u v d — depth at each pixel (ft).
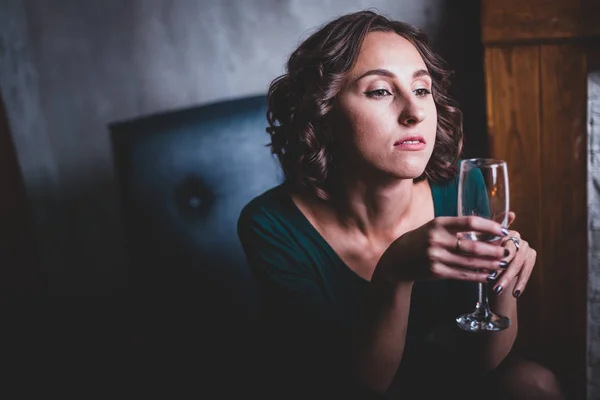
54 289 7.22
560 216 4.79
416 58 3.09
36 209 6.82
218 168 5.57
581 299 4.89
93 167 6.69
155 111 6.29
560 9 4.39
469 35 5.16
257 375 4.61
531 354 5.11
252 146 5.52
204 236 5.72
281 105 3.63
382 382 3.05
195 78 6.07
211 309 5.93
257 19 5.73
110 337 6.66
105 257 7.02
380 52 3.04
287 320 3.48
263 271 3.57
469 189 2.72
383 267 2.80
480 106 5.28
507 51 4.60
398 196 3.31
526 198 4.82
